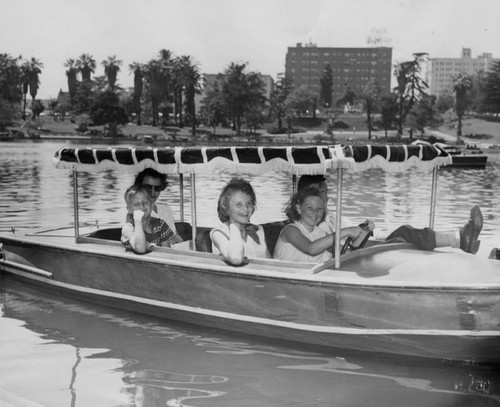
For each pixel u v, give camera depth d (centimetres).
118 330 668
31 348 611
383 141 12244
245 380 535
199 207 1631
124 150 720
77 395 504
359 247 656
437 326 556
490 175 3347
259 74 14250
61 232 880
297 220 657
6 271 865
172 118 14888
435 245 651
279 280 610
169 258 689
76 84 15012
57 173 3067
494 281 553
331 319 592
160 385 523
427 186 2492
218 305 654
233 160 638
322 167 591
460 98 12706
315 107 14838
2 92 13850
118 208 1655
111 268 735
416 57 13062
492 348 554
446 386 525
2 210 1612
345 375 546
